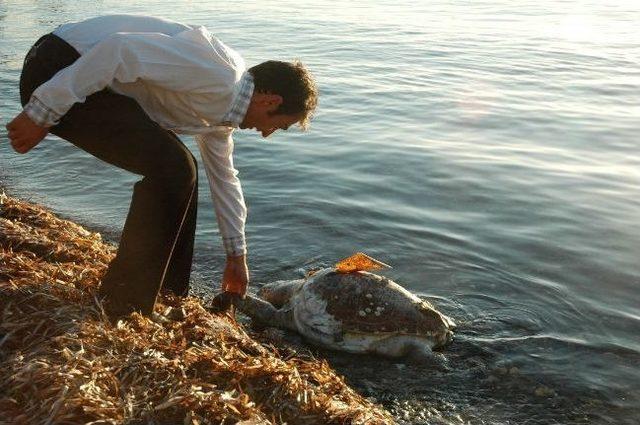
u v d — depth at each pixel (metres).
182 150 3.40
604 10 28.05
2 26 19.39
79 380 2.83
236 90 3.34
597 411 4.09
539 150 9.23
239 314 5.14
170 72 3.20
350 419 3.29
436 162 8.57
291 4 26.41
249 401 3.17
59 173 8.09
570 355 4.67
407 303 4.83
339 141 9.42
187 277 4.14
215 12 23.36
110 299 3.63
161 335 3.53
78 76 3.09
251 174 8.04
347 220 6.75
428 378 4.42
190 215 3.97
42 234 5.07
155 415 2.81
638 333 4.95
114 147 3.32
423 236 6.44
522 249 6.21
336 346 4.77
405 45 17.77
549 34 20.81
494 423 3.96
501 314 5.17
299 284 5.22
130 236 3.54
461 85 13.22
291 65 3.46
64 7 23.92
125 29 3.32
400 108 11.30
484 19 24.14
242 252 4.00
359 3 27.67
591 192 7.67
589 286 5.59
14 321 3.30
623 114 11.27
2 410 2.68
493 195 7.52
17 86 12.34
